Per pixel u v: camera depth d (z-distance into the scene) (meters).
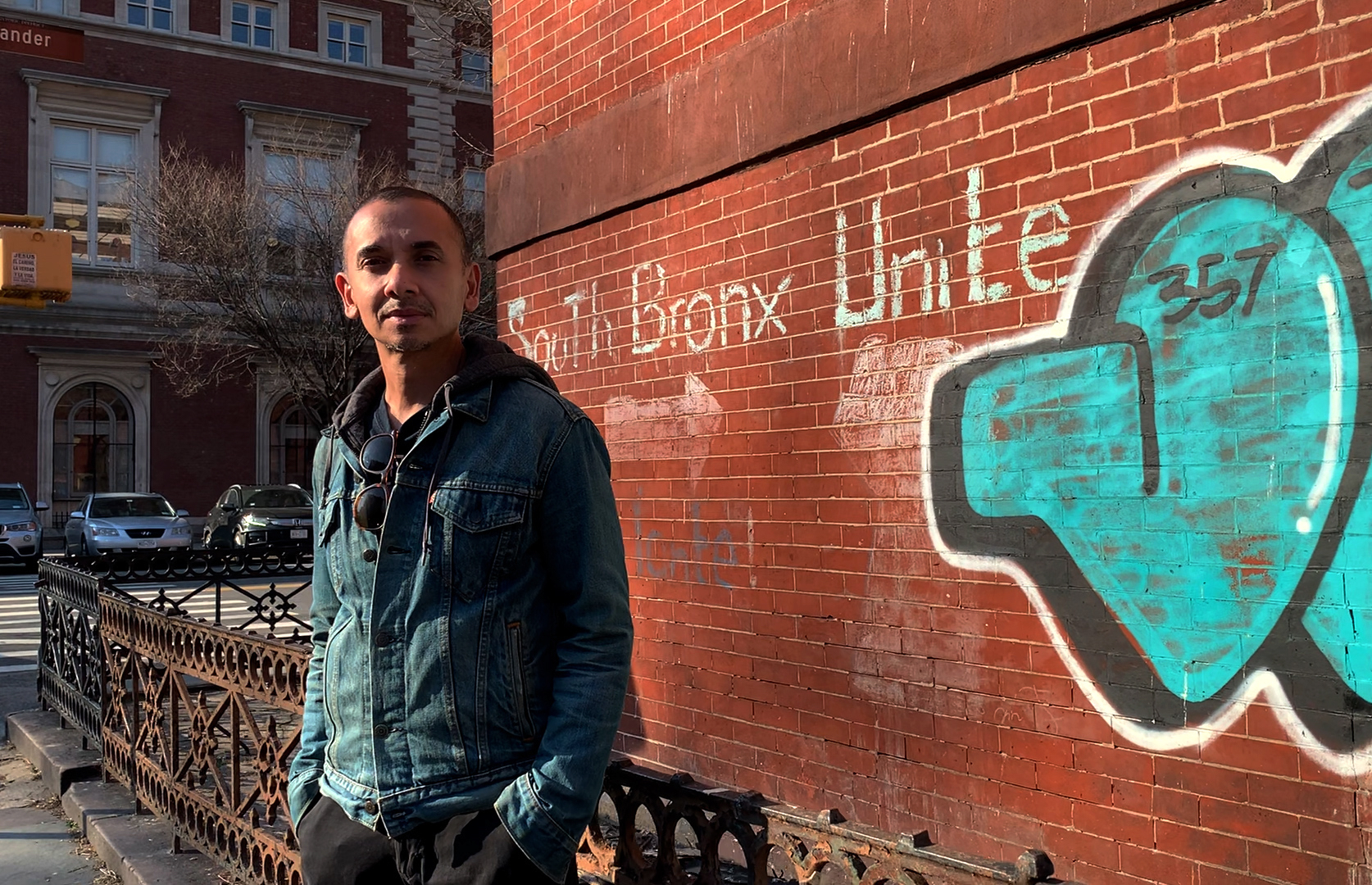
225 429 25.22
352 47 26.50
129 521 18.77
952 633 3.43
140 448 24.36
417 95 26.91
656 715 4.73
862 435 3.76
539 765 1.67
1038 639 3.17
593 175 5.08
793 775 4.01
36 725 6.40
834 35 3.82
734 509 4.30
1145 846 2.88
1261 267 2.66
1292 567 2.59
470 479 1.75
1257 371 2.67
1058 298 3.13
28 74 23.02
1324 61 2.55
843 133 3.83
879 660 3.68
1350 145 2.50
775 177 4.12
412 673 1.74
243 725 6.33
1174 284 2.85
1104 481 3.00
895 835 1.65
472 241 20.28
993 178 3.32
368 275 1.87
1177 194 2.85
